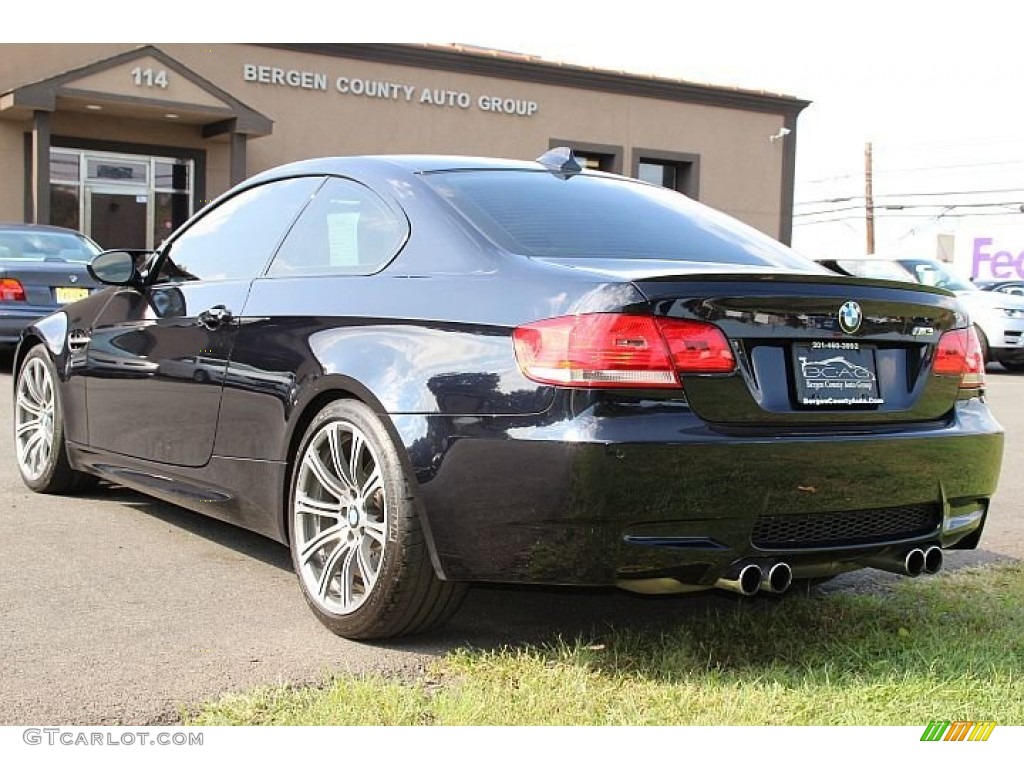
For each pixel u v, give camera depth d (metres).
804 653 3.33
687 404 2.91
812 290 3.09
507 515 2.94
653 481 2.84
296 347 3.62
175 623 3.50
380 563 3.22
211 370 4.02
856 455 3.11
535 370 2.93
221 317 4.02
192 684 2.98
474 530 3.01
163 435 4.34
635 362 2.87
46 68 18.69
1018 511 5.70
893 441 3.18
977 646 3.38
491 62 22.41
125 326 4.63
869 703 2.92
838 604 3.86
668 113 24.77
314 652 3.27
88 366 4.86
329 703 2.83
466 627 3.56
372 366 3.29
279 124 20.67
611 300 2.90
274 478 3.71
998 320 14.89
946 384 3.42
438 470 3.06
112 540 4.50
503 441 2.94
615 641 3.42
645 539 2.88
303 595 3.76
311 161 4.14
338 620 3.38
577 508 2.84
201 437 4.10
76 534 4.58
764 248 3.88
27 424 5.43
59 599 3.71
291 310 3.71
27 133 18.44
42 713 2.78
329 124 21.11
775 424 3.03
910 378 3.34
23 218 18.52
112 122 19.06
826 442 3.05
